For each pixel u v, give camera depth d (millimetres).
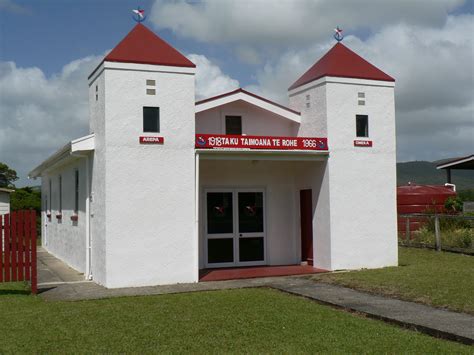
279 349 7664
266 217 17203
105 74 13547
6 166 47531
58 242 21547
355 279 13648
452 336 8188
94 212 14586
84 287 13570
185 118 14203
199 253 16344
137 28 14453
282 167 17406
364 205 16016
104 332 8711
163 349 7746
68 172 19000
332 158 15688
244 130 16766
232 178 16828
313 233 16453
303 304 10914
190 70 14289
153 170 13844
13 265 12531
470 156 28703
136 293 12523
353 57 16516
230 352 7547
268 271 15641
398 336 8328
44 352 7656
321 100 15961
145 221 13719
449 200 25484
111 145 13500
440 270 14852
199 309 10430
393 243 16297
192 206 14164
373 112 16297
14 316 10008
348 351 7535
